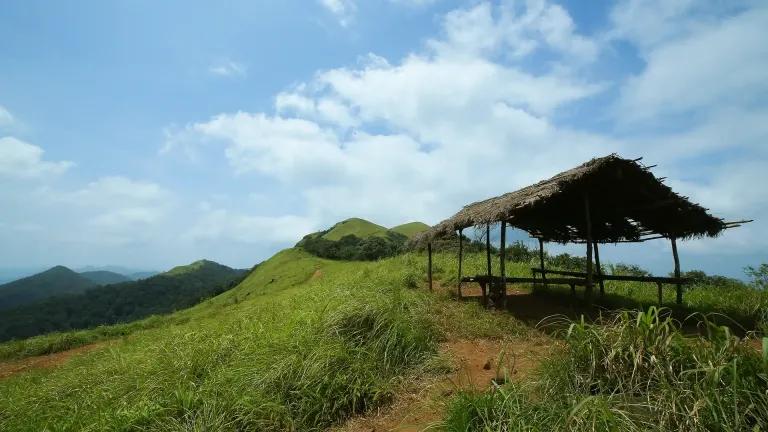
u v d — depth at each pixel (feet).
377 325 24.26
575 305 35.35
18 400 27.73
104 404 21.18
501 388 15.03
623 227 42.32
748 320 29.68
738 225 34.17
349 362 21.01
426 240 44.11
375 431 17.13
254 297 80.02
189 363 23.34
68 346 60.29
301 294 47.78
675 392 12.03
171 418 17.31
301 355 21.11
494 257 68.33
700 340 13.96
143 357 29.09
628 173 31.19
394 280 43.70
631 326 15.01
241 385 19.39
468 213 38.42
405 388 20.36
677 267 36.91
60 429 19.24
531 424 12.60
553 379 14.97
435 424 14.98
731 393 11.34
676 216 35.99
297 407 18.52
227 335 28.55
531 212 40.78
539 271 47.75
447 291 42.47
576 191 35.06
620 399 13.05
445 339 26.78
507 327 28.53
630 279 36.99
